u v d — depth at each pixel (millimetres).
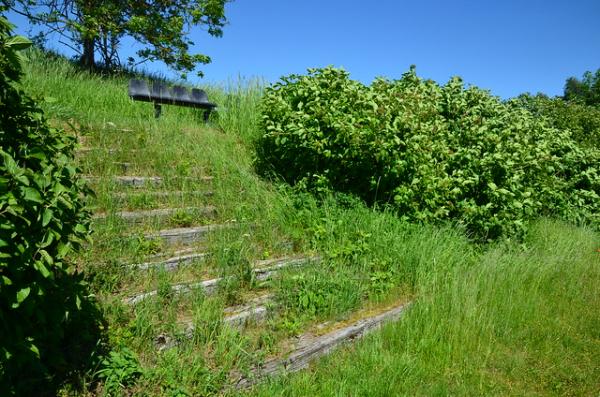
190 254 4367
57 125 6070
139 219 4719
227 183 6012
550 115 14414
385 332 4020
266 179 6559
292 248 5105
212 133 7945
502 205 6723
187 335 3375
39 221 2375
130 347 3160
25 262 2213
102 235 4184
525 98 14789
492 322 4371
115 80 10633
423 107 6883
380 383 3266
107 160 5617
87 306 3082
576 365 4008
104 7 11641
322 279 4391
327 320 4078
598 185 9859
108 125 6691
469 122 7270
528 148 7273
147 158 6098
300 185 6215
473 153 6727
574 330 4629
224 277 4086
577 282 5934
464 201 6586
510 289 5039
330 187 6312
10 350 2303
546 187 7918
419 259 5145
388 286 4707
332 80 6637
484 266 5285
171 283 3863
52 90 7754
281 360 3387
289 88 6754
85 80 9156
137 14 12633
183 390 2893
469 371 3652
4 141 2426
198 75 13523
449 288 4719
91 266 3729
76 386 2797
